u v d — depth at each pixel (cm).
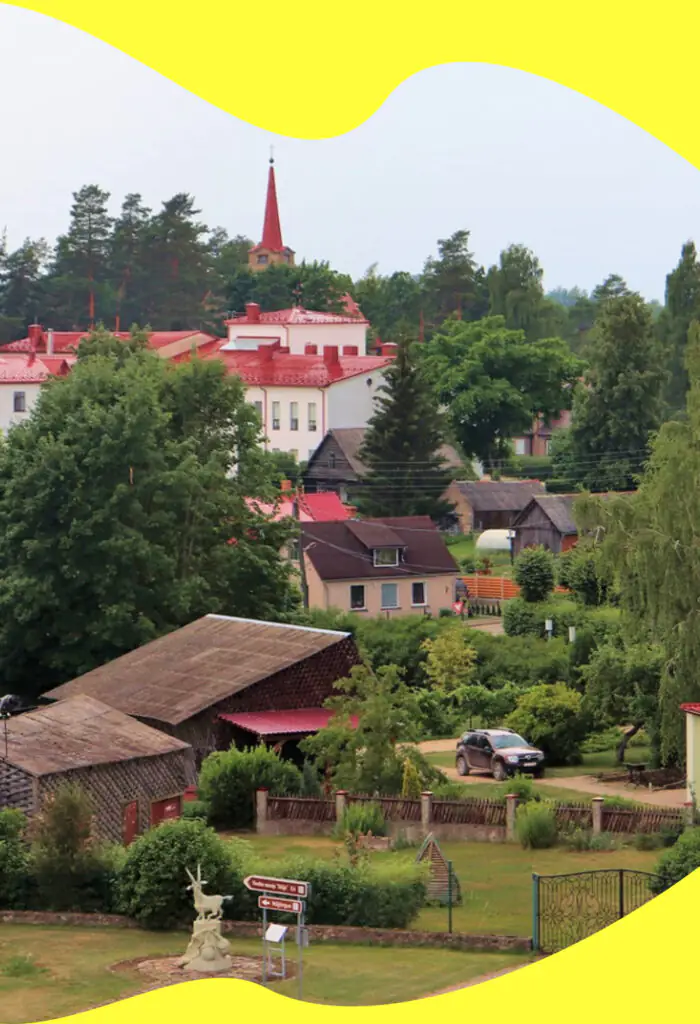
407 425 19488
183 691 8919
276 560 12438
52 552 11138
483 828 7112
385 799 7388
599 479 17412
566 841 6906
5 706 10800
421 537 15925
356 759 7838
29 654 11419
